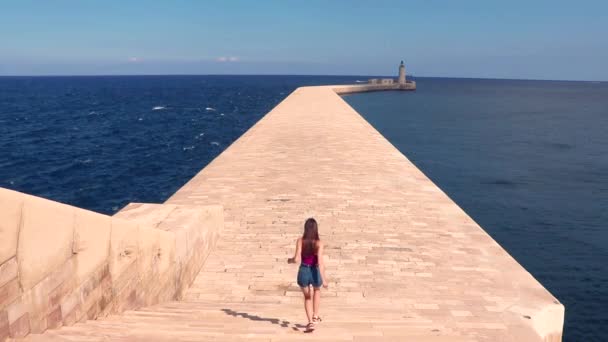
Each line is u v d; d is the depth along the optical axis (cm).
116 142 4719
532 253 2053
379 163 1955
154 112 8144
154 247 759
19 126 5931
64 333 484
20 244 450
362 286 892
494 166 3788
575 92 18812
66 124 6238
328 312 730
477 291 866
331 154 2141
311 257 618
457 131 5853
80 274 552
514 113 8456
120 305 652
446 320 737
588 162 3959
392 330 587
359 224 1233
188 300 859
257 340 509
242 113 8100
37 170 3375
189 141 4850
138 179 3197
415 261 1008
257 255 1059
